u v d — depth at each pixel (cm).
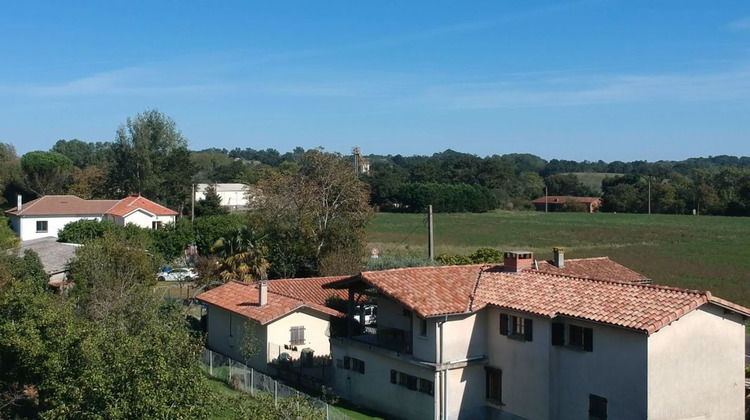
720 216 14938
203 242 7781
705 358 2678
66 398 2098
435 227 12425
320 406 2944
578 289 3025
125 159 11125
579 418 2797
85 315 3553
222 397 2270
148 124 11375
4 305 2773
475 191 16888
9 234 6850
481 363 3164
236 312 4106
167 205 11344
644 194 17125
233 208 14575
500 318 3122
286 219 6562
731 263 7500
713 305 2692
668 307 2623
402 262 5491
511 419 3067
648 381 2544
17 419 2591
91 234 7275
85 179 12350
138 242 4994
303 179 6862
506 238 10656
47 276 4988
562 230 11962
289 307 3950
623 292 2873
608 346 2692
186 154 11525
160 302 3869
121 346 2108
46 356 2522
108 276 3906
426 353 3112
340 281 3594
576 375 2808
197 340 2402
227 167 19088
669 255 8269
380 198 16700
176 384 1981
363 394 3472
